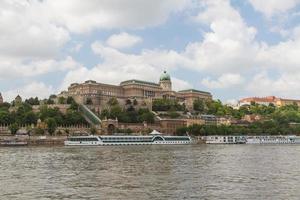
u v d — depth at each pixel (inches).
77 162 6003.9
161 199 3024.1
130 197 3100.4
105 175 4357.8
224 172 4589.1
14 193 3294.8
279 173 4478.3
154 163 5772.6
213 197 3088.1
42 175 4407.0
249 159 6481.3
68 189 3462.1
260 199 3014.3
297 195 3157.0
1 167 5285.4
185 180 3937.0
